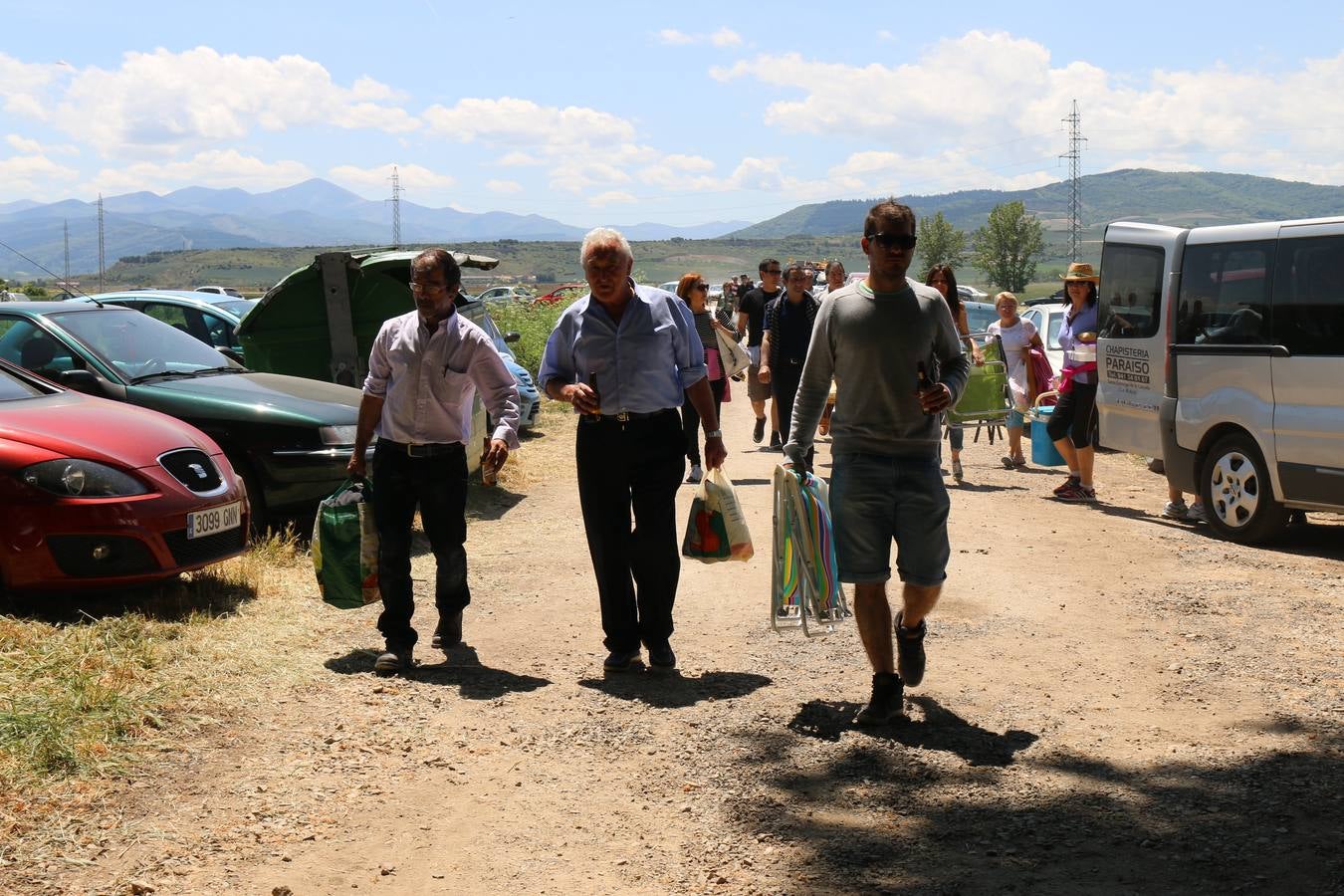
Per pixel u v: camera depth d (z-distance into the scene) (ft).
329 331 38.09
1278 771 14.74
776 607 17.99
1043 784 14.53
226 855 12.80
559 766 15.51
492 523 33.58
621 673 19.67
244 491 24.54
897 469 16.30
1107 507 36.19
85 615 21.01
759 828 13.44
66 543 21.03
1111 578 26.09
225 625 21.47
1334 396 28.07
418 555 28.76
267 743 16.20
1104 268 36.06
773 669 19.94
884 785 14.58
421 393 19.92
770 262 48.91
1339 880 11.73
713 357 40.57
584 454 19.36
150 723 16.56
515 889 12.10
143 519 21.49
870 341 16.03
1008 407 41.29
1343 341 28.12
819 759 15.57
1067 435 37.32
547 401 67.92
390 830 13.52
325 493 28.76
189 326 46.14
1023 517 34.17
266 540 28.30
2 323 29.68
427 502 20.48
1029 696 18.08
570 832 13.47
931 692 18.37
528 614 23.72
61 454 21.33
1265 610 23.08
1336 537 31.40
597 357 19.07
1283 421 29.07
